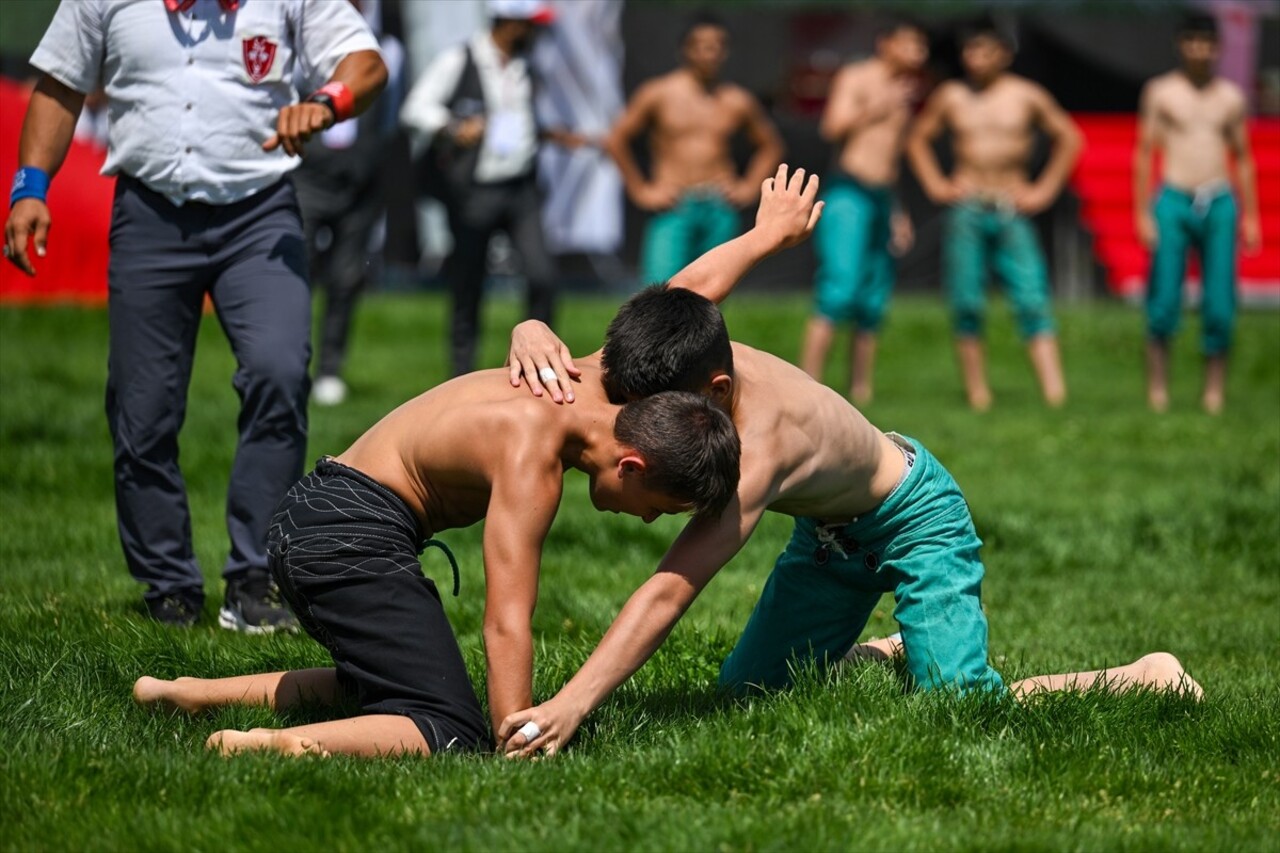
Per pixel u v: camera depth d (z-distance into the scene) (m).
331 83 16.06
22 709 12.41
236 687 13.09
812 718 12.10
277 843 10.09
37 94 16.31
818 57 58.59
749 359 13.09
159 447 16.47
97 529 20.56
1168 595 19.81
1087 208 59.59
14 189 16.12
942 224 55.97
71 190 42.72
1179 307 38.50
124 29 16.05
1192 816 11.22
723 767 11.35
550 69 51.75
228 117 16.17
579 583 18.80
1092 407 37.72
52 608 16.22
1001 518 22.95
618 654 11.98
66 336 38.94
